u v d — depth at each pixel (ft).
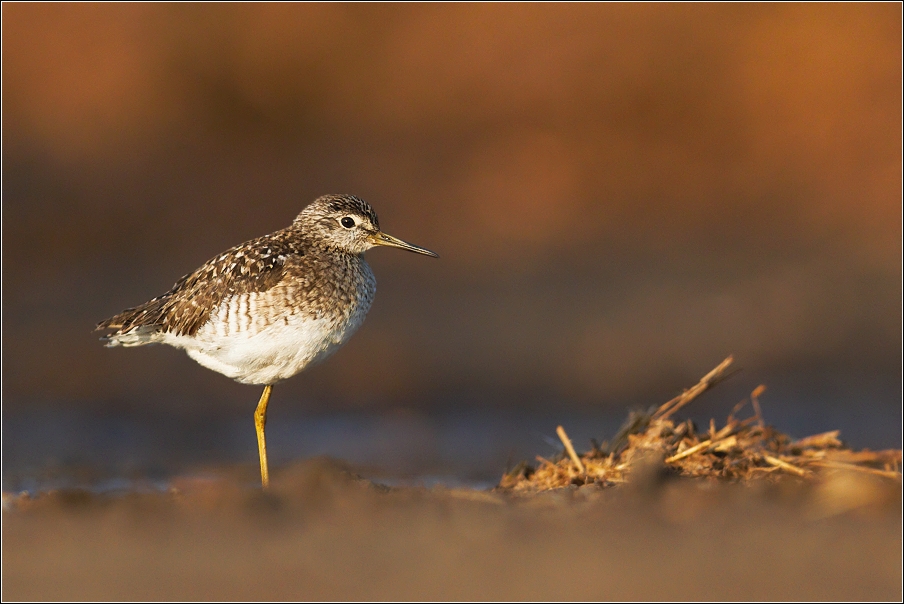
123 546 24.48
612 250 67.87
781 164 74.49
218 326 32.22
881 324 59.41
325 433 48.73
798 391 54.39
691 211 71.97
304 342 32.63
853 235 68.69
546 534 25.08
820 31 77.00
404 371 54.49
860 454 34.04
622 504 28.07
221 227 67.36
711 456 32.35
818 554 23.39
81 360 52.95
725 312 60.39
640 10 77.97
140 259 63.41
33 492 35.24
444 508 28.19
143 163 69.92
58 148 69.05
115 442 46.16
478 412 52.26
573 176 73.15
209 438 47.57
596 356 56.44
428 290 62.44
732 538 24.59
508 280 63.87
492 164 73.72
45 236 63.21
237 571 22.53
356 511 27.73
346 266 33.91
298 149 73.41
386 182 71.82
